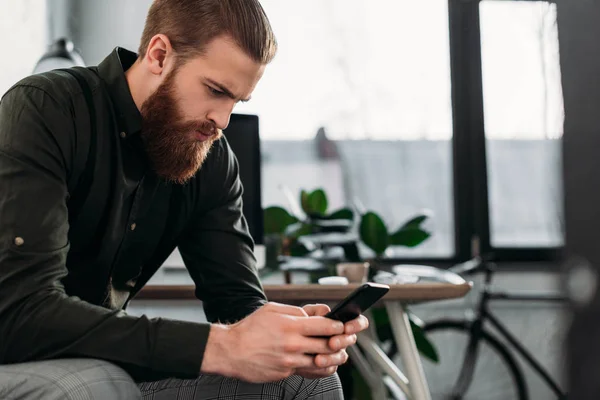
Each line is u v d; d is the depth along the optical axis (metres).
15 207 0.82
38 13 2.64
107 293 1.07
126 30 3.00
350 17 3.42
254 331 0.79
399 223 3.42
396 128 3.43
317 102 3.41
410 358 1.50
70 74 1.02
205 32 0.96
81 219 1.00
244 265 1.19
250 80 0.99
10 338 0.77
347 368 2.09
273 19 3.41
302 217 2.68
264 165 3.39
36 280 0.79
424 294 1.43
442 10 3.43
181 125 1.00
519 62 3.43
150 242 1.13
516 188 3.42
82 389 0.67
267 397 0.94
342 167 3.40
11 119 0.89
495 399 3.11
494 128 3.44
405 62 3.43
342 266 1.66
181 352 0.77
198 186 1.17
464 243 3.39
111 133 1.01
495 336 3.25
